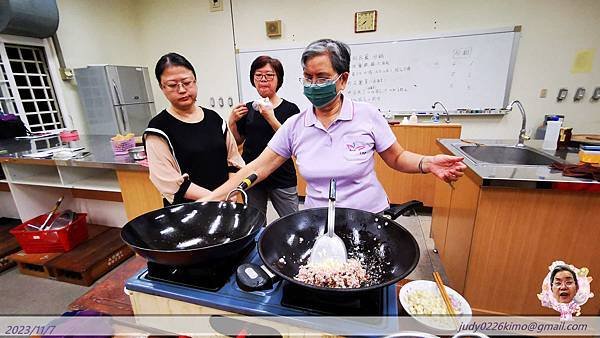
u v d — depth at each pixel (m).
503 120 3.20
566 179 1.23
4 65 3.02
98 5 3.71
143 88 3.85
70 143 2.67
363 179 1.09
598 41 2.80
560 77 2.96
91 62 3.70
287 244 0.78
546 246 1.33
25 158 2.11
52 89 3.43
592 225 1.24
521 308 1.43
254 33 3.77
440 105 3.32
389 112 3.50
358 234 0.81
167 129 1.31
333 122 1.06
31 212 2.48
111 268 2.19
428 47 3.20
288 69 3.74
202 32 3.97
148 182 1.96
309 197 1.16
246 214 0.86
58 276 2.07
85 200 2.61
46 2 3.00
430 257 2.19
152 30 4.20
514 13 2.93
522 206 1.32
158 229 0.83
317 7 3.48
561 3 2.80
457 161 0.97
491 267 1.44
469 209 1.50
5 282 2.07
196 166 1.39
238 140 1.96
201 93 4.22
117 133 3.54
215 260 0.71
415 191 2.89
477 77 3.14
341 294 0.60
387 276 0.67
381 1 3.26
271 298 0.65
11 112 3.13
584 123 3.01
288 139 1.17
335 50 0.97
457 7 3.06
